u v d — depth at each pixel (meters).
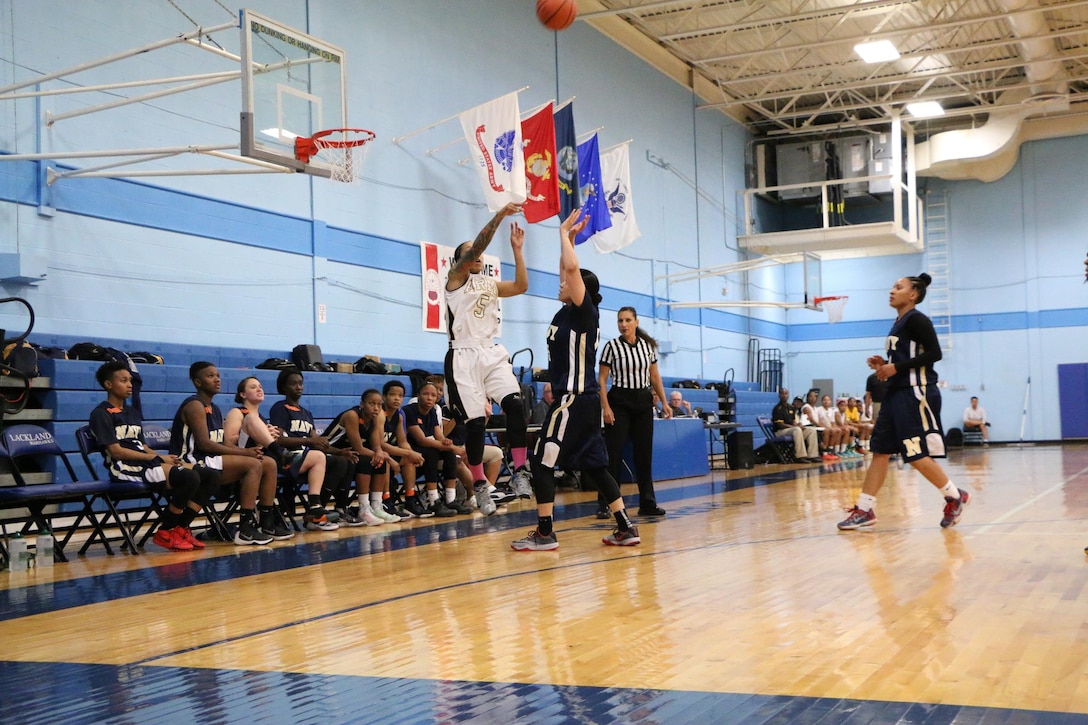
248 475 6.77
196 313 9.79
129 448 6.41
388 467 8.05
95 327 8.84
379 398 8.02
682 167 20.09
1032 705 2.45
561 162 14.20
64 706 2.73
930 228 24.80
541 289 15.16
